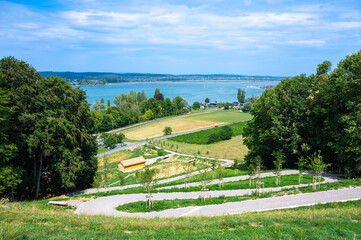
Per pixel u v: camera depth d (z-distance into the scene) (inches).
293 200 957.8
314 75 1759.4
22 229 544.1
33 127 1232.8
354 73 1304.1
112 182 1993.1
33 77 1280.8
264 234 557.3
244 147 3558.1
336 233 568.7
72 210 975.0
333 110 1366.9
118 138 4507.9
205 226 636.7
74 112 1433.3
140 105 7751.0
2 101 1010.7
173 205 976.3
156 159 3075.8
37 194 1341.0
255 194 1083.9
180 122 6555.1
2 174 1029.8
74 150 1343.5
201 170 2110.0
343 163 1414.9
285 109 1628.9
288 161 1724.9
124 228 613.9
